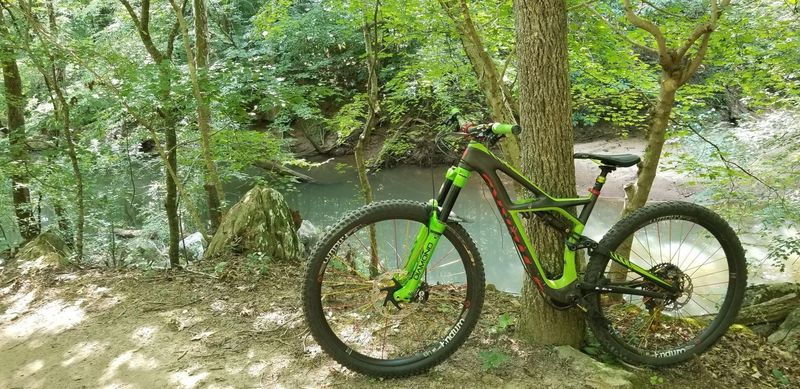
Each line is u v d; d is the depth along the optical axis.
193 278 3.66
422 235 2.37
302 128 14.95
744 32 4.48
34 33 5.66
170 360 2.64
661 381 2.53
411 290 2.40
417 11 5.11
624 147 13.12
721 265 3.65
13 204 7.26
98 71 5.80
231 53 11.29
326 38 12.08
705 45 3.47
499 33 5.30
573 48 5.04
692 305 3.84
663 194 10.12
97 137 6.40
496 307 3.33
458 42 5.84
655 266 2.60
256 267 3.83
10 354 2.79
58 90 5.35
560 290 2.45
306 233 7.90
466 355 2.62
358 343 2.68
